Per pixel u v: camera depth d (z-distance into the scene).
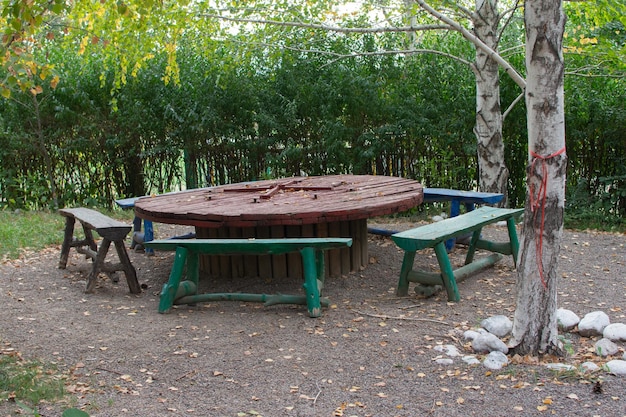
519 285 4.34
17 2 4.24
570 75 9.84
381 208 5.94
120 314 5.57
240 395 3.96
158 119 11.26
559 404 3.68
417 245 5.54
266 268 6.54
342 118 10.80
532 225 4.22
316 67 10.71
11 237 8.70
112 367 4.40
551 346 4.33
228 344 4.79
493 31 9.30
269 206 6.11
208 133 11.20
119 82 10.26
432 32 11.08
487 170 9.60
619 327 4.70
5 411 3.68
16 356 4.55
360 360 4.44
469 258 6.97
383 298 5.93
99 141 11.70
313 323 5.21
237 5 9.55
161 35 9.56
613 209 9.85
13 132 11.48
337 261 6.68
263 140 10.97
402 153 10.82
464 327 5.02
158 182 11.88
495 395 3.83
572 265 7.07
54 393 3.94
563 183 4.16
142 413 3.72
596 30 9.91
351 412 3.71
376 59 10.52
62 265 7.26
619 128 9.62
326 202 6.21
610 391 3.79
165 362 4.47
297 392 3.98
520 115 10.22
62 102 11.38
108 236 6.16
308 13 9.92
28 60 5.11
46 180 11.94
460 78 10.34
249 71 10.89
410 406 3.75
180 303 5.71
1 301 5.99
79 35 9.60
